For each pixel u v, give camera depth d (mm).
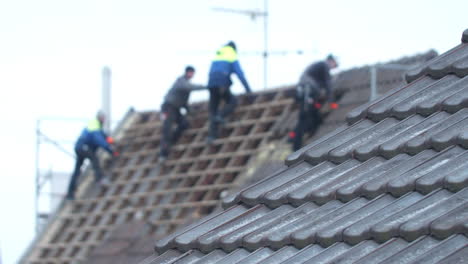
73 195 42125
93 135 41125
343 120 33688
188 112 40594
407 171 12648
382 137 13930
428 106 14016
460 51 15086
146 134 43000
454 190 11992
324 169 14008
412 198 12227
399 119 14352
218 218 14094
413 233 11383
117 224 39344
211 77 37812
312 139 34219
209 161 38812
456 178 12023
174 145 40469
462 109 13641
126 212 39531
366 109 14781
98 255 37656
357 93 34469
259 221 13414
